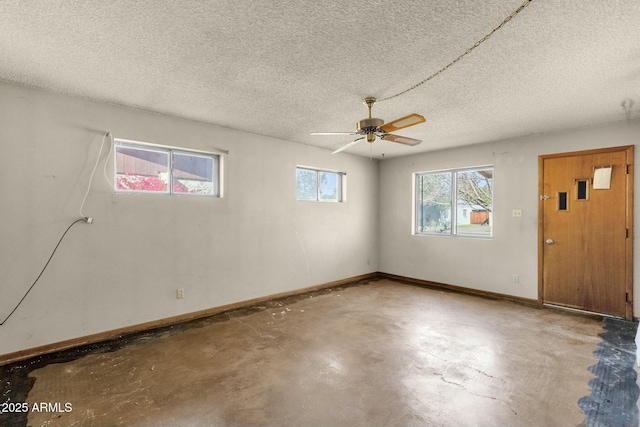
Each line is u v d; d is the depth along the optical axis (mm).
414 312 3838
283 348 2832
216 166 3959
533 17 1747
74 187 2920
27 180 2699
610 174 3652
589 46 2037
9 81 2611
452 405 1997
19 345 2654
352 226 5590
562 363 2521
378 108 3209
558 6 1649
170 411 1951
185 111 3354
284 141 4574
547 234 4105
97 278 3037
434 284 5270
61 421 1855
